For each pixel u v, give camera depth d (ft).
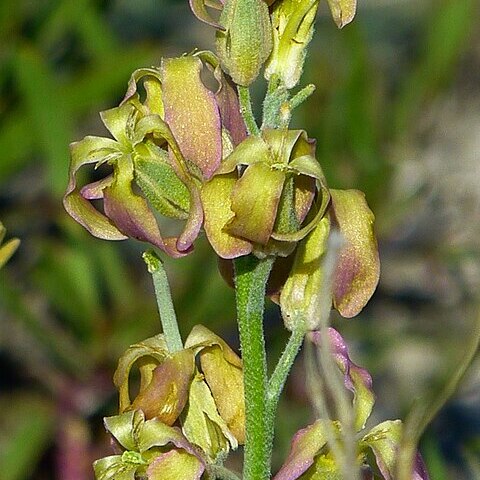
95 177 0.97
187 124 0.52
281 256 0.54
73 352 0.90
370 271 0.54
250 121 0.53
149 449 0.55
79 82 0.95
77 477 0.91
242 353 0.54
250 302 0.54
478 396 0.99
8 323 0.96
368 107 0.95
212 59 0.54
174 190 0.53
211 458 0.56
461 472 0.95
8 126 0.93
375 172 0.95
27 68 0.91
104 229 0.55
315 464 0.54
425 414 0.50
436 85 1.02
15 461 0.89
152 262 0.56
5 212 1.00
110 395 0.91
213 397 0.56
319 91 0.96
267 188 0.51
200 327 0.57
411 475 0.53
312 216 0.53
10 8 0.95
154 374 0.55
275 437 0.91
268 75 0.54
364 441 0.55
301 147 0.52
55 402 0.91
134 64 0.96
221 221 0.52
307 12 0.53
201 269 0.87
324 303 0.48
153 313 0.90
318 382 0.50
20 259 1.02
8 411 0.96
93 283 0.90
